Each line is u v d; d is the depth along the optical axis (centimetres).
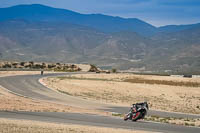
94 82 19638
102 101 12350
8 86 15875
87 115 7575
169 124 6656
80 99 12475
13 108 7862
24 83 17812
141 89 17150
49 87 16338
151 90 16962
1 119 5981
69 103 10888
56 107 8844
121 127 5834
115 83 19388
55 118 6656
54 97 12575
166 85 19750
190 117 8869
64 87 16600
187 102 13975
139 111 6781
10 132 4609
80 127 5441
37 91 14425
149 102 13175
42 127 5216
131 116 6838
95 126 5772
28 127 5138
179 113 9988
